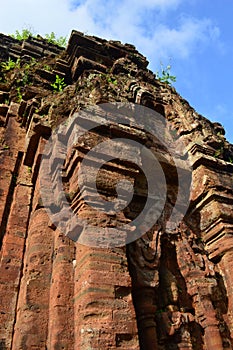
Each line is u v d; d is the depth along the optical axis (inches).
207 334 274.7
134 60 629.9
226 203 375.2
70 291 244.7
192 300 297.4
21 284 287.6
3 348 254.8
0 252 319.9
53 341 218.2
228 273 326.6
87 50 597.3
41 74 558.3
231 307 309.9
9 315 274.5
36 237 294.7
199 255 335.3
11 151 426.9
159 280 297.7
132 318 215.8
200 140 443.2
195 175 402.6
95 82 406.3
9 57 677.9
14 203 358.3
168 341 253.8
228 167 421.4
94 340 195.3
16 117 479.2
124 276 235.0
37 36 758.5
